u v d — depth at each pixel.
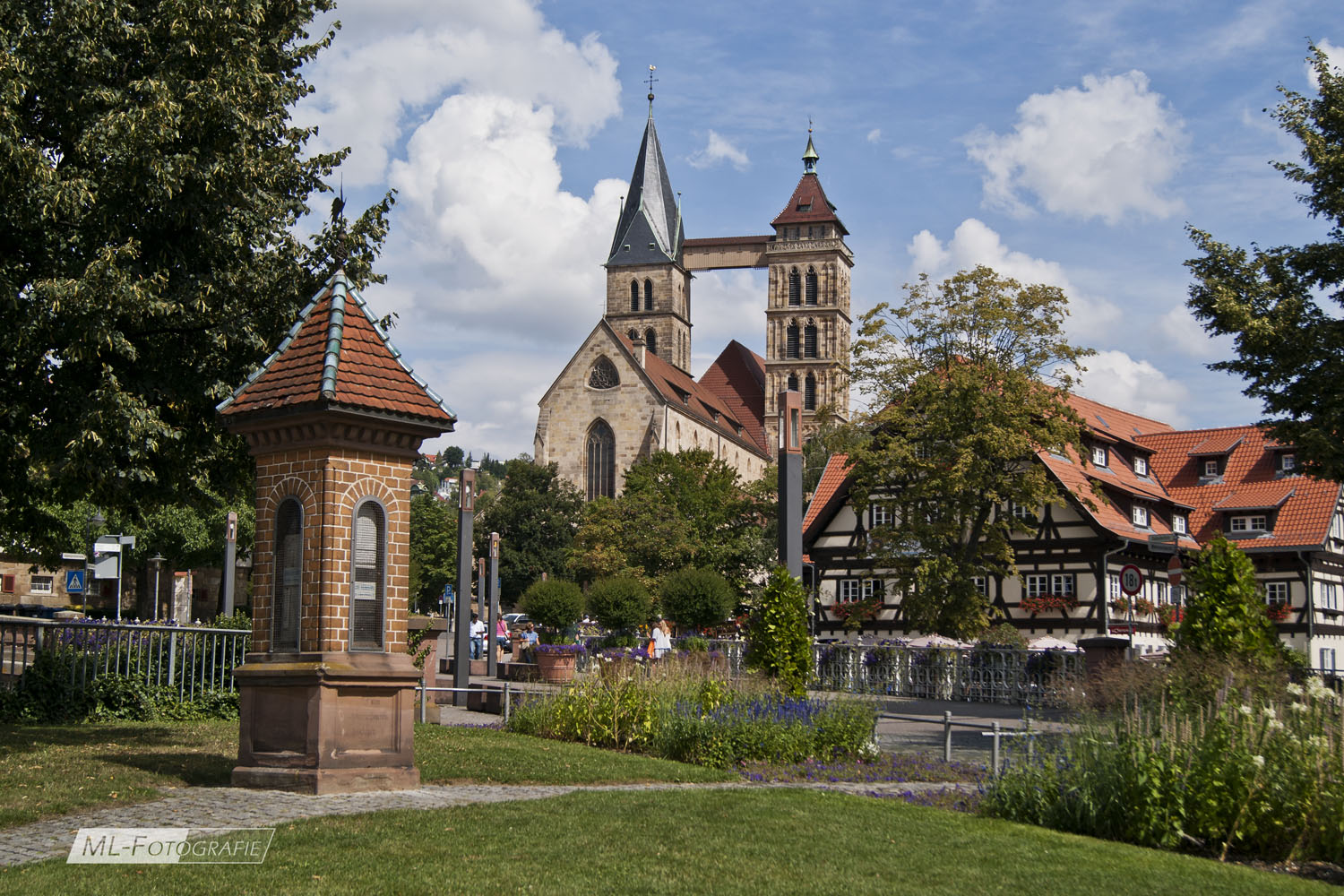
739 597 76.00
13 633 20.89
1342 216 25.75
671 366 141.62
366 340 14.34
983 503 43.16
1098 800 13.12
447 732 19.81
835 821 12.25
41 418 19.19
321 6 23.34
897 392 43.81
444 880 9.17
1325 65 26.62
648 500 83.94
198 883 9.04
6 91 17.16
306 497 13.82
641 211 151.00
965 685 34.78
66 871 9.36
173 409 20.27
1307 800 12.52
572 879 9.35
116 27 19.05
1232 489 58.91
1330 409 24.77
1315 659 54.44
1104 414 62.28
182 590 53.97
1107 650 28.16
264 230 21.38
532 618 49.22
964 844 11.52
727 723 18.12
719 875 9.67
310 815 11.58
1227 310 25.33
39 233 18.69
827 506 54.97
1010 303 42.34
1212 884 10.41
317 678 13.20
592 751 18.08
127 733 18.48
